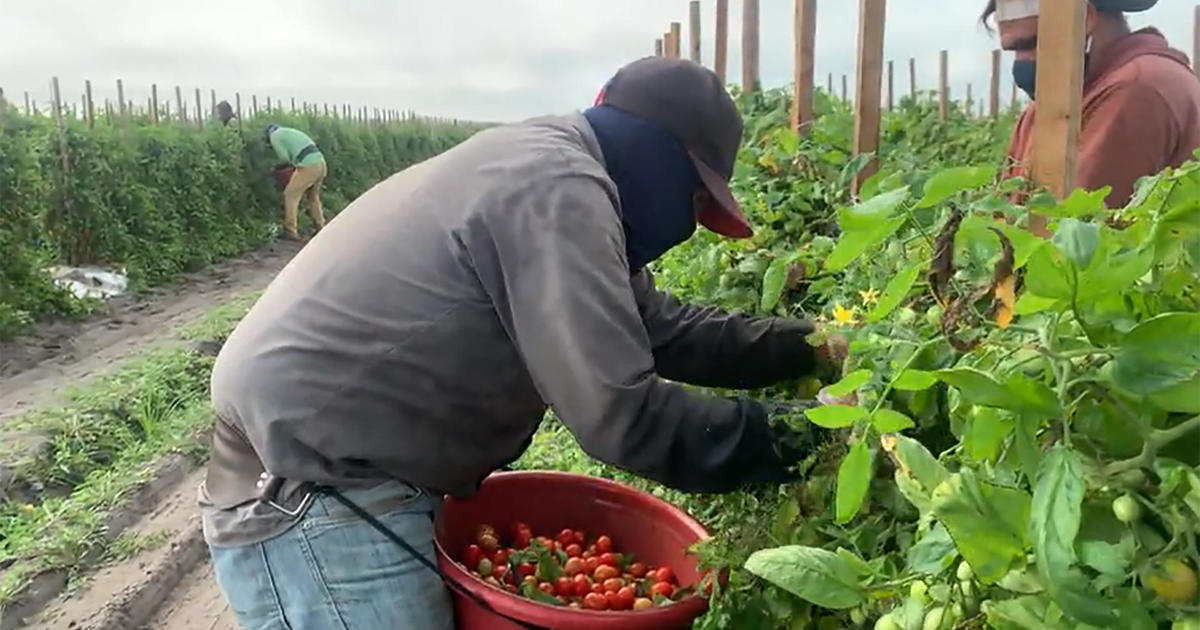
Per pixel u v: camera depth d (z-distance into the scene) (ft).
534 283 6.31
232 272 44.27
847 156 12.69
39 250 32.45
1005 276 4.37
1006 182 6.84
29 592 14.67
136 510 17.95
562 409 6.44
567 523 8.37
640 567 7.79
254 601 6.97
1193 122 9.82
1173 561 3.35
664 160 6.98
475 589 6.71
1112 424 3.61
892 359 5.23
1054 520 3.32
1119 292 3.74
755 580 6.77
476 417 6.88
